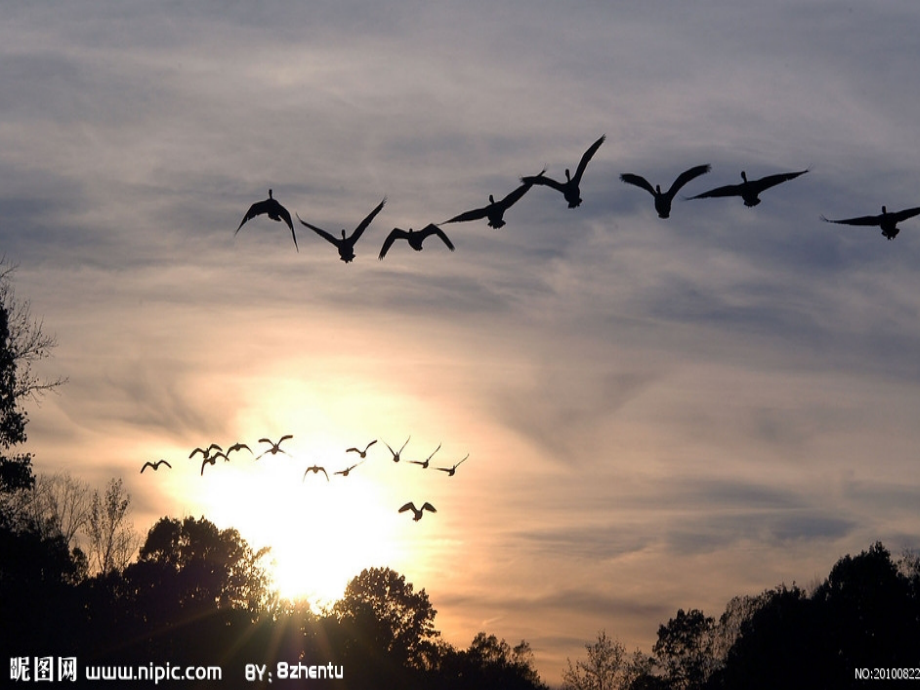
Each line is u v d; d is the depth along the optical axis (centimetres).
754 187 2275
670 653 11494
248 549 12512
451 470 4062
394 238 2639
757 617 7956
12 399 5772
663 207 2298
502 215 2442
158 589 9381
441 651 14162
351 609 11138
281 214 2525
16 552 5978
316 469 4309
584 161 2388
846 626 7456
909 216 2475
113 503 8825
